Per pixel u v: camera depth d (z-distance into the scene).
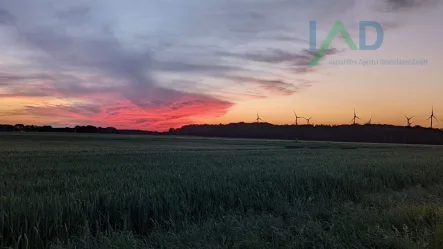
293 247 6.37
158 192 9.89
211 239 6.94
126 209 8.65
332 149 59.78
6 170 17.94
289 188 11.92
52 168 19.16
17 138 98.12
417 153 44.62
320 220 8.48
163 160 26.39
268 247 6.42
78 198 9.20
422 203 9.83
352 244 6.43
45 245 7.08
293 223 7.97
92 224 8.05
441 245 6.14
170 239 7.06
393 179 15.30
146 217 8.32
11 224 7.11
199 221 8.18
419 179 15.61
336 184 13.17
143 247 6.59
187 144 81.75
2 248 6.43
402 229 7.12
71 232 7.52
